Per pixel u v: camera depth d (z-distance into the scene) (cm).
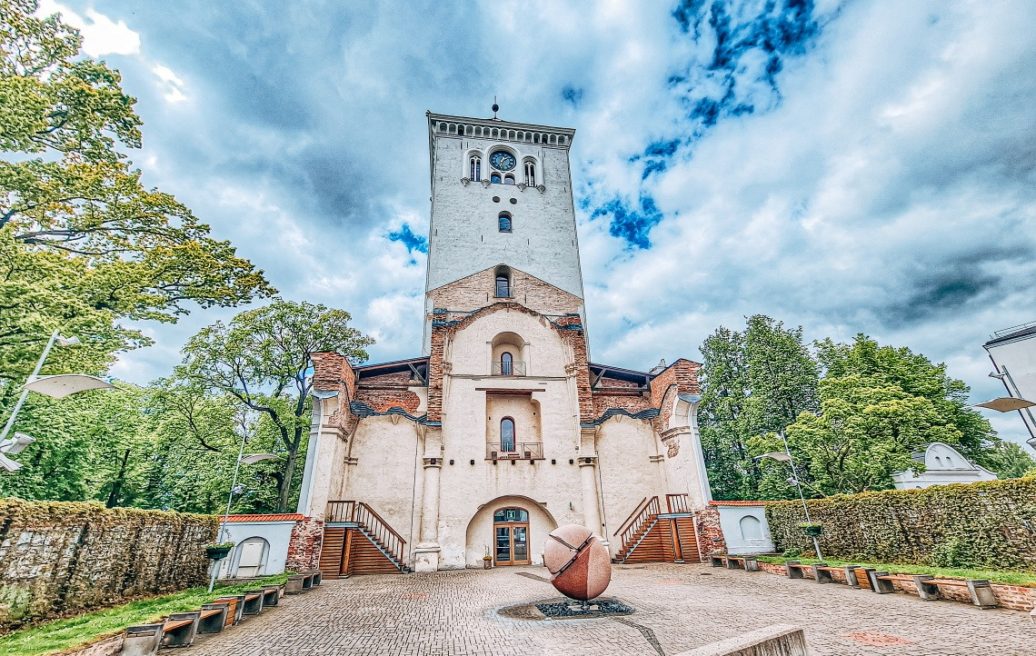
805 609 1053
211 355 2631
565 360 2709
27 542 884
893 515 1556
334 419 2205
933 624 877
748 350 3459
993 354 3172
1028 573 1153
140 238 1938
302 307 2966
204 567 1542
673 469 2450
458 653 791
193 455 2595
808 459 2662
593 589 1135
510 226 3878
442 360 2562
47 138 1669
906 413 2025
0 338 1336
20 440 872
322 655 795
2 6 1573
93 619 928
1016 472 4119
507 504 2356
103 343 1666
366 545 2053
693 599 1214
